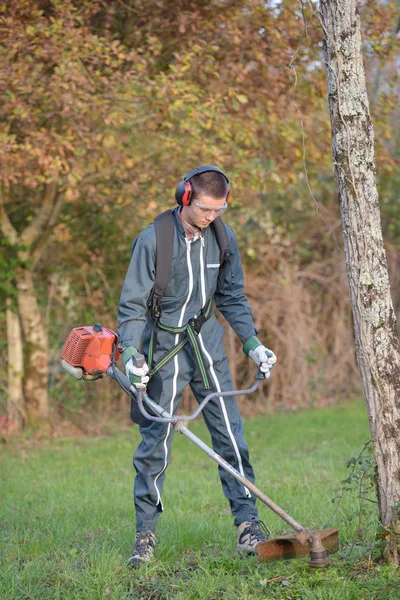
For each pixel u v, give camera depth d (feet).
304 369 53.21
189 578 16.47
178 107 34.12
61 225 48.06
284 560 16.22
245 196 47.98
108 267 49.67
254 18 36.32
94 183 42.39
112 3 37.27
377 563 16.08
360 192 15.88
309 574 15.66
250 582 15.80
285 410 51.67
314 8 16.44
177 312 16.84
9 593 15.96
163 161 40.88
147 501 17.43
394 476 15.90
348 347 55.77
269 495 24.84
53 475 33.01
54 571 17.37
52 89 33.50
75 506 25.20
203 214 15.89
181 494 26.55
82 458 37.55
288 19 35.63
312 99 39.93
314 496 24.22
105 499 26.50
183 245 16.46
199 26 35.86
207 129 35.65
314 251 56.24
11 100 32.45
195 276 16.67
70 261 48.52
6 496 28.02
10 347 44.55
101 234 48.91
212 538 19.65
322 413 49.08
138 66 33.78
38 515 23.84
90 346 16.87
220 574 16.29
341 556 16.47
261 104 39.58
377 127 42.75
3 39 32.17
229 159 37.86
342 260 55.47
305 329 53.62
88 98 32.86
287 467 31.65
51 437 44.27
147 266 16.33
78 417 47.75
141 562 17.03
